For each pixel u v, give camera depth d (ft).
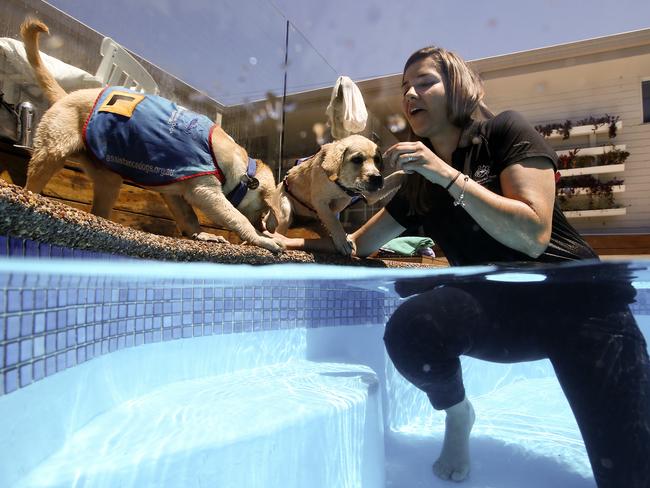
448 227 6.49
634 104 18.20
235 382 5.36
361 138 8.19
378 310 8.93
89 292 3.65
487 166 6.00
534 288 6.24
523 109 19.11
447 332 5.37
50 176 5.97
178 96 12.06
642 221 19.40
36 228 2.73
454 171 5.38
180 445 3.19
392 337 5.71
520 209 5.19
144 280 4.32
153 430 3.52
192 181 6.29
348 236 8.39
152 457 2.95
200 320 5.49
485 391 10.41
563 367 5.47
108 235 3.57
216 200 6.31
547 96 18.72
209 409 4.15
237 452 3.38
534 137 5.64
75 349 3.41
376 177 7.57
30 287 2.76
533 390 10.64
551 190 5.46
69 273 3.09
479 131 6.07
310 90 15.11
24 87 7.90
